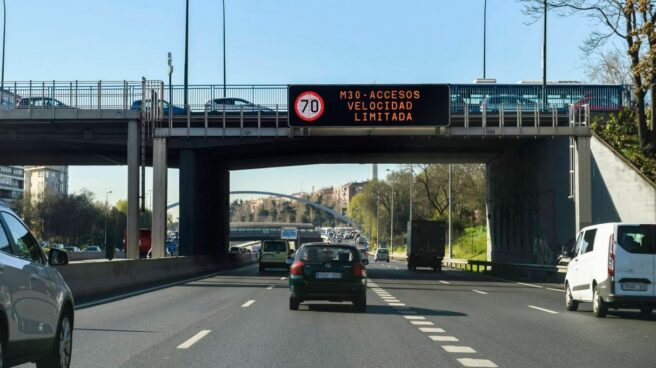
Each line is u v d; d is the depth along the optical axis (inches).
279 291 1012.5
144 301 829.8
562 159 1540.4
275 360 415.5
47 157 1974.7
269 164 2130.9
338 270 710.5
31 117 1418.6
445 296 980.6
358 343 490.0
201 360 413.4
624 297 674.2
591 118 1638.8
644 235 683.4
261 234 5088.6
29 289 303.4
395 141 1694.1
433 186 3816.4
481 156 2063.2
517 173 1892.2
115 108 1419.8
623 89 1694.1
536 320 665.0
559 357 437.4
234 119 1488.7
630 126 1609.3
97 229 4333.2
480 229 3646.7
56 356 340.2
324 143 1706.4
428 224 2112.5
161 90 1424.7
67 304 360.5
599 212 1412.4
